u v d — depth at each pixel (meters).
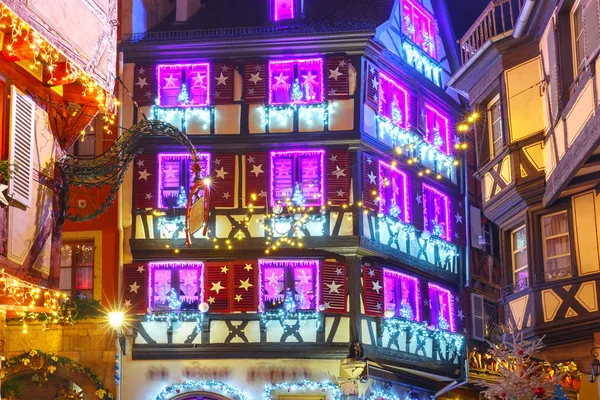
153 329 25.84
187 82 26.81
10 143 14.61
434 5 30.58
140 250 26.06
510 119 20.55
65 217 16.56
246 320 25.77
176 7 28.09
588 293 18.34
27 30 14.35
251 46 26.66
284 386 25.48
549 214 19.64
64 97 16.55
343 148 26.25
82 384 24.50
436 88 29.72
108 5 17.12
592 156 16.72
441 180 29.73
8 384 24.52
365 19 26.81
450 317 29.42
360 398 25.52
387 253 26.78
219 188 26.23
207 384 25.59
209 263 25.92
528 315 19.58
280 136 26.31
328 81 26.44
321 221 26.03
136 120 26.61
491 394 16.22
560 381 17.17
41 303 15.14
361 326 25.83
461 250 30.58
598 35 15.81
